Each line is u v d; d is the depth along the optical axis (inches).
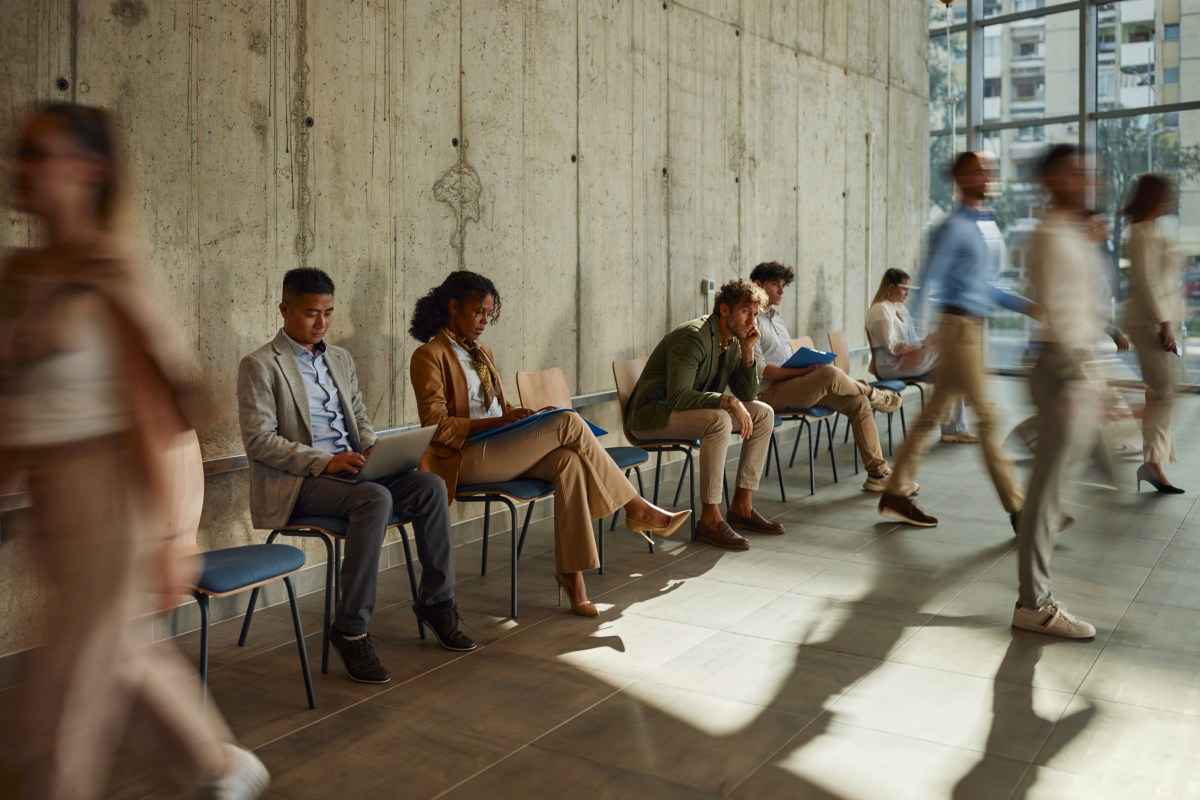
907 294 291.6
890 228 376.5
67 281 63.7
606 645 139.5
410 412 188.2
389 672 129.8
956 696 119.8
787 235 310.2
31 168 63.5
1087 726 110.8
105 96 137.5
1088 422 135.8
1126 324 229.0
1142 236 223.0
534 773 101.6
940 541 194.7
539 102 214.4
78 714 65.5
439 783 99.5
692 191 265.7
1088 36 427.2
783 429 312.3
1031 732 109.6
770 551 189.5
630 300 245.6
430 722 114.2
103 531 65.3
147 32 142.3
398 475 139.0
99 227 65.6
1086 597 156.9
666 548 192.7
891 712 115.6
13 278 63.8
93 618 65.5
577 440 152.5
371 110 177.2
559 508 153.0
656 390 201.6
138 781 98.5
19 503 122.0
